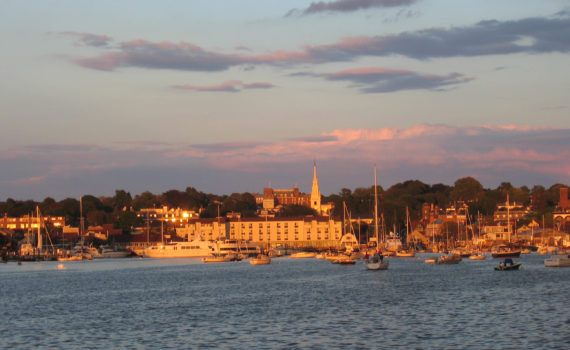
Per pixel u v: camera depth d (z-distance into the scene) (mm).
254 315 114562
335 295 144750
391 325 100875
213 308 125750
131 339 93375
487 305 121750
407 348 84062
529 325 98312
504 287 154750
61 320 112625
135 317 115000
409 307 121438
